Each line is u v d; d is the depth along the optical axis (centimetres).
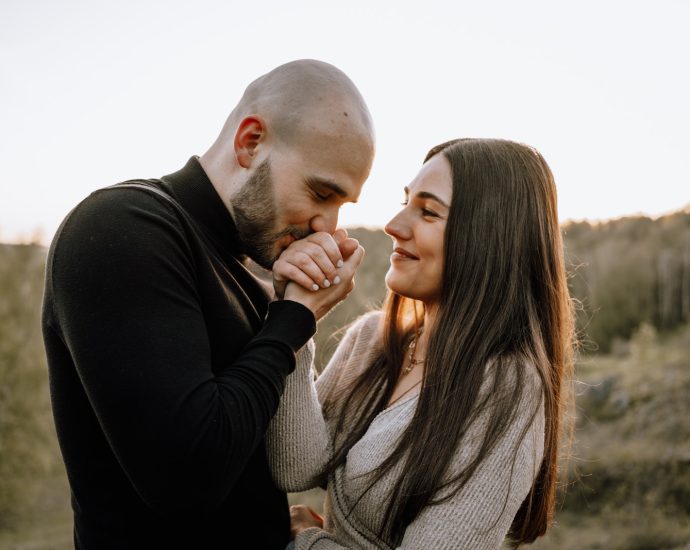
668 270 2448
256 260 155
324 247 146
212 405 113
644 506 1160
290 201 145
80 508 133
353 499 162
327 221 151
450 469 147
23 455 1399
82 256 115
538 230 174
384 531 155
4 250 1456
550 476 172
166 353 112
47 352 130
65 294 115
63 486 1424
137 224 120
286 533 161
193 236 133
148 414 108
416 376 179
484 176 171
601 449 1384
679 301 2361
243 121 144
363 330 202
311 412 165
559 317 180
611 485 1251
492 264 168
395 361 183
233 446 114
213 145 155
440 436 150
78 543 139
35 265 1484
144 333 112
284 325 134
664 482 1209
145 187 131
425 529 144
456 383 157
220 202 147
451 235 169
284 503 164
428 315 181
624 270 2497
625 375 1761
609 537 1082
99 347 110
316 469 167
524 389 153
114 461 129
